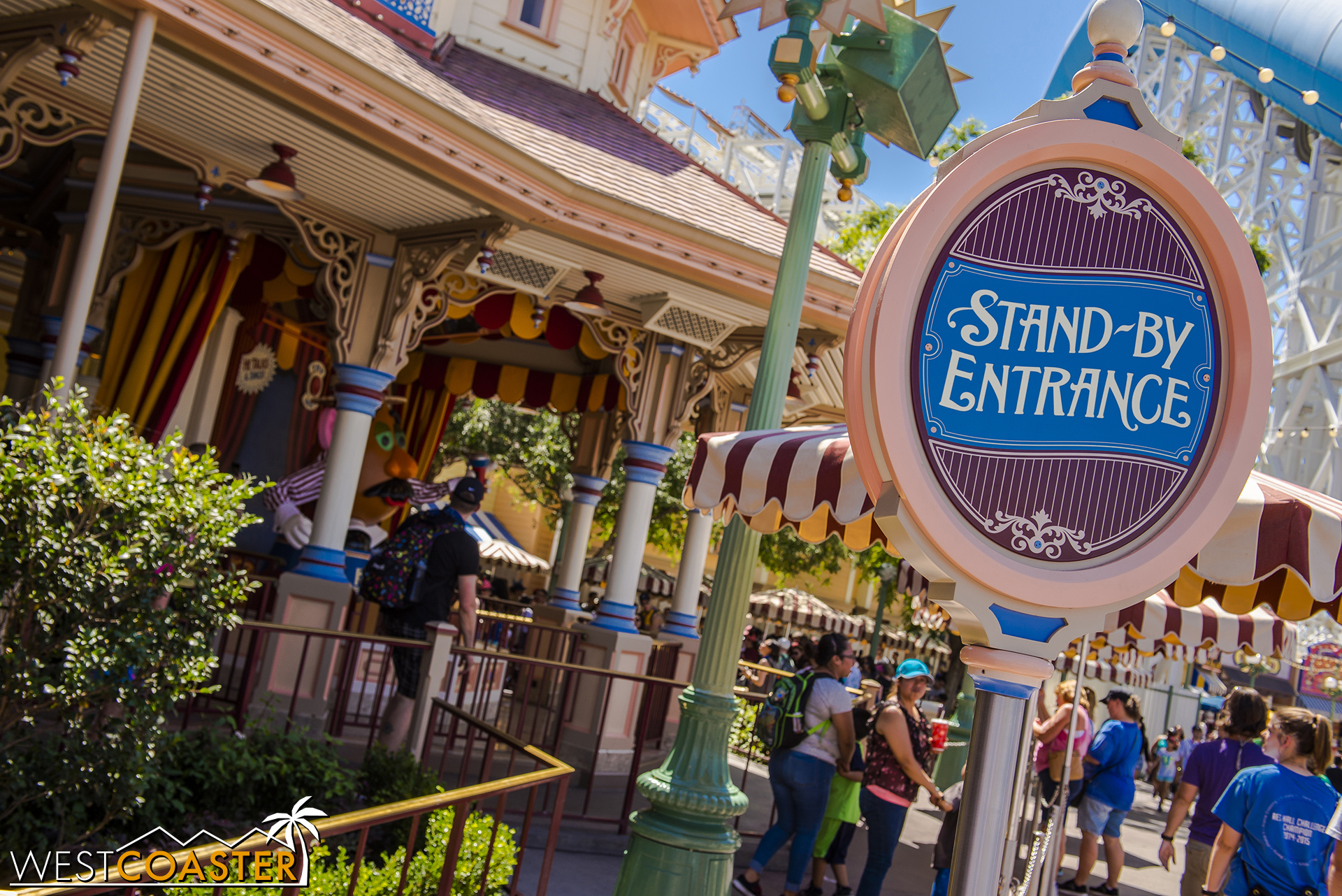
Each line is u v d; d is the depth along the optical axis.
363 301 7.48
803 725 5.87
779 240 8.40
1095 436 2.08
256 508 11.64
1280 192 28.81
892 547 2.13
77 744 3.78
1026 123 2.15
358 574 9.56
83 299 4.65
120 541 3.77
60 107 6.26
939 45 4.12
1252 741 6.12
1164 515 2.10
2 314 10.71
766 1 3.83
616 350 8.80
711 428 11.06
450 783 6.52
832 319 7.97
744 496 3.30
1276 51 21.92
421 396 12.82
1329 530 2.74
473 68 9.05
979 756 2.09
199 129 6.41
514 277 7.77
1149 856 10.54
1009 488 2.05
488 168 6.29
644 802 7.29
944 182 2.04
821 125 4.40
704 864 4.17
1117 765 7.51
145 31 4.84
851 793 6.13
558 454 23.78
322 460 11.09
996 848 2.06
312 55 5.38
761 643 21.03
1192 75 29.19
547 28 10.19
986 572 1.99
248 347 11.34
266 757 5.00
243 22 5.12
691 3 11.33
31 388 8.81
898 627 33.75
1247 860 4.37
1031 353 2.08
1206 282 2.15
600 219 7.07
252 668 5.50
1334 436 26.44
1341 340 26.47
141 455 3.87
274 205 7.71
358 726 7.36
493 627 10.42
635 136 9.55
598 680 8.41
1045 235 2.11
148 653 3.80
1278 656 5.62
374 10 8.08
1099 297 2.11
